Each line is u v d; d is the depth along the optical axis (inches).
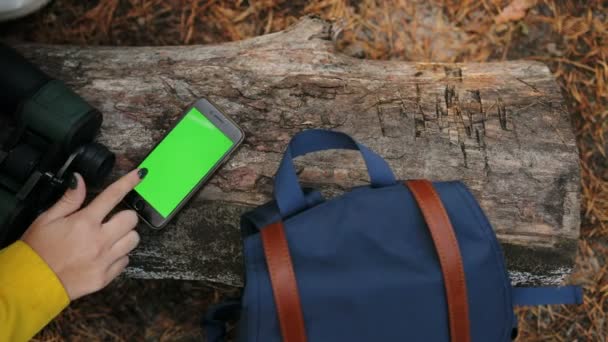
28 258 49.5
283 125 57.6
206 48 63.2
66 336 74.0
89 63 61.4
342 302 47.1
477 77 60.4
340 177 55.7
